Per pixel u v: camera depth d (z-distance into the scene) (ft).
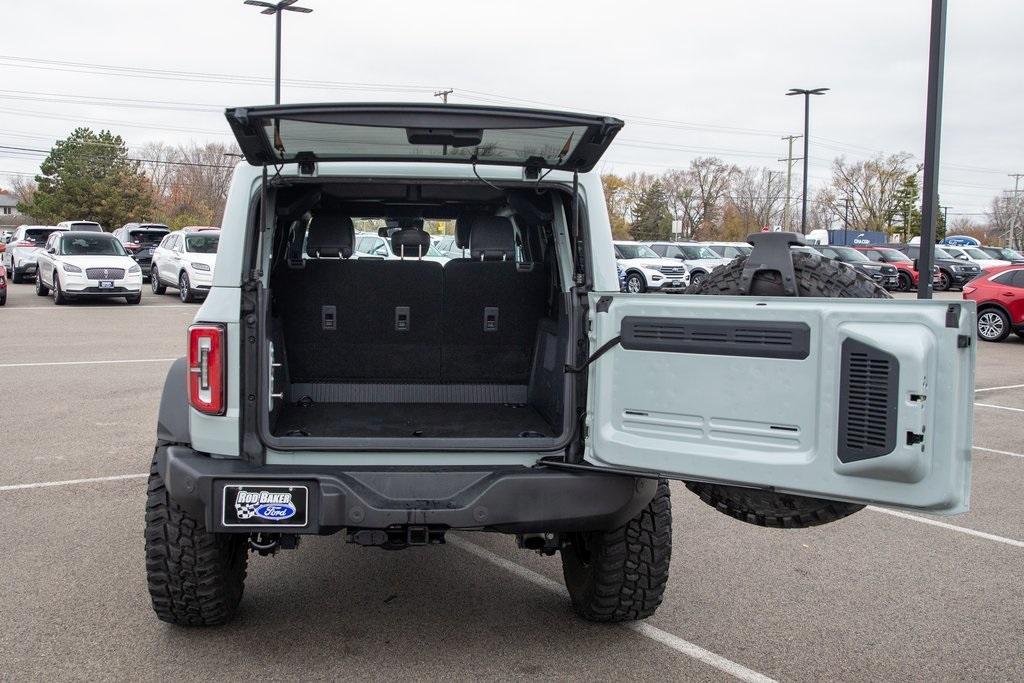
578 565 14.33
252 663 12.42
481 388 15.75
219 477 11.20
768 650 13.34
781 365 10.39
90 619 13.79
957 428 9.43
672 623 14.28
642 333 11.30
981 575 16.90
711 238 310.86
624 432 11.47
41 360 41.75
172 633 13.37
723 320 10.73
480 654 12.89
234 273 11.73
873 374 9.75
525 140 11.38
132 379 36.58
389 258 16.42
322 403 15.48
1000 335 62.69
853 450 9.89
